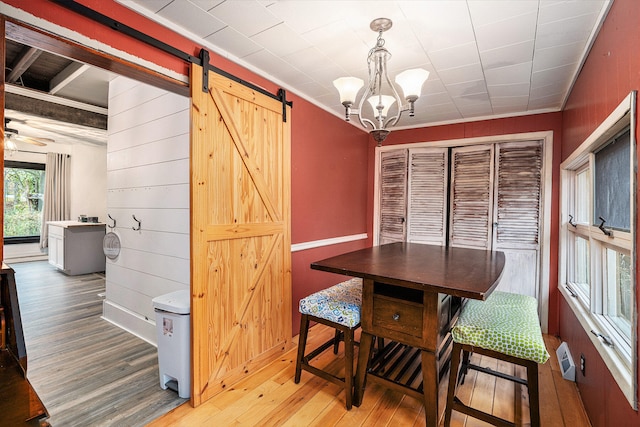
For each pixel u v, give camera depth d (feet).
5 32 4.20
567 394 6.80
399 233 13.35
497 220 11.45
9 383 2.98
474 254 7.79
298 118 9.77
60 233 18.35
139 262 9.71
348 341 6.15
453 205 12.33
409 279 5.15
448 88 9.00
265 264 8.00
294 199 9.72
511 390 6.96
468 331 5.33
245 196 7.41
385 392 6.82
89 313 11.78
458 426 5.78
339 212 12.05
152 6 5.49
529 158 10.94
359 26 6.06
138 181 9.63
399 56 7.15
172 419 5.90
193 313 6.21
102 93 12.57
